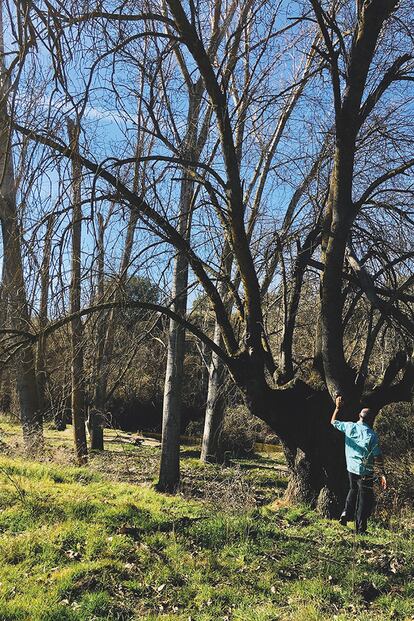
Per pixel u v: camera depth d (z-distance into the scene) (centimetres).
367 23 866
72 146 652
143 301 1012
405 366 1020
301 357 1346
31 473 1075
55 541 696
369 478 846
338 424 896
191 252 971
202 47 857
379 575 648
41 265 665
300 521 900
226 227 1013
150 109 897
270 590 614
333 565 673
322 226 1058
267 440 2636
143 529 753
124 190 838
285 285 1117
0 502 824
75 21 665
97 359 1144
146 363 1620
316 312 1288
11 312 766
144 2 838
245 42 1094
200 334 991
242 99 1054
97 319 884
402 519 1016
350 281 1041
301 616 543
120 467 1702
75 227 755
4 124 620
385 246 1067
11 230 664
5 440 1838
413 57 916
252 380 984
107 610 555
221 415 2009
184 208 1162
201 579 633
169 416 1457
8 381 1714
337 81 879
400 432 1617
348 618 545
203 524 780
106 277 828
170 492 1346
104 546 690
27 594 575
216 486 1295
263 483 1582
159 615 552
